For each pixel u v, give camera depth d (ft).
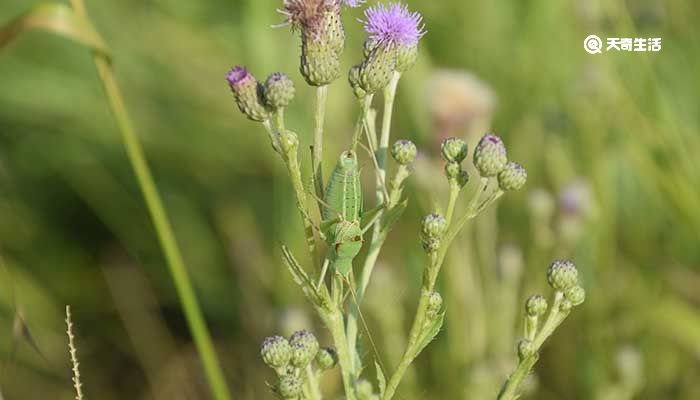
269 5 3.07
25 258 3.21
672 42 3.30
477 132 2.63
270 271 3.00
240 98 1.94
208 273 3.20
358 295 2.00
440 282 2.62
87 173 3.41
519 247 2.94
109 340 3.13
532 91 3.34
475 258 2.76
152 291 3.23
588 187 2.78
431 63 3.30
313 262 1.96
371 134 2.01
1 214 3.20
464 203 2.65
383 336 2.62
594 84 2.88
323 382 2.45
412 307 2.78
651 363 2.71
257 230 3.21
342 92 2.95
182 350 3.09
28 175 3.35
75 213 3.36
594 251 2.77
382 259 2.96
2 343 2.94
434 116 2.63
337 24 1.95
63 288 3.20
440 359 2.60
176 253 2.35
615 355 2.58
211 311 3.14
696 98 3.23
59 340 3.06
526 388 2.11
